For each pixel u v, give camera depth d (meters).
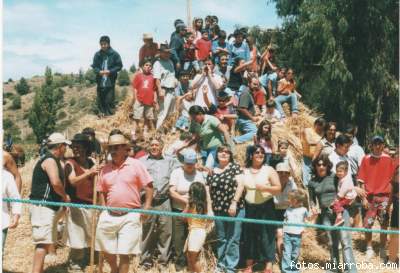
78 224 7.87
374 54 22.09
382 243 9.11
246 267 8.24
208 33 14.41
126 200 7.07
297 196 8.08
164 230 8.12
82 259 8.26
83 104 85.50
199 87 11.45
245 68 12.47
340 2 21.53
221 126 9.21
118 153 7.16
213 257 8.29
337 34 21.61
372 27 21.91
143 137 11.18
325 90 22.08
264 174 7.91
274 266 8.45
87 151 8.18
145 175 7.28
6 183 6.97
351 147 9.78
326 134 9.46
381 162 9.06
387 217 9.10
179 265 8.17
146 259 8.16
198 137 9.41
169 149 9.36
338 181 8.27
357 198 9.19
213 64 13.18
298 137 11.63
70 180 7.74
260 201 7.96
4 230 6.99
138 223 7.15
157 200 8.12
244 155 10.07
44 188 7.34
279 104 12.39
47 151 7.50
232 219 6.35
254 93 12.36
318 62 23.34
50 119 62.59
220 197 7.88
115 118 12.55
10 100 98.69
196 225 7.77
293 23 24.20
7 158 7.51
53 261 8.55
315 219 8.45
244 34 13.86
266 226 7.98
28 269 8.29
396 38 22.45
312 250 9.17
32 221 7.32
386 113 22.89
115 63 12.98
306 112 13.70
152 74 11.73
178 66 12.80
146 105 11.58
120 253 7.00
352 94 22.03
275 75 13.57
